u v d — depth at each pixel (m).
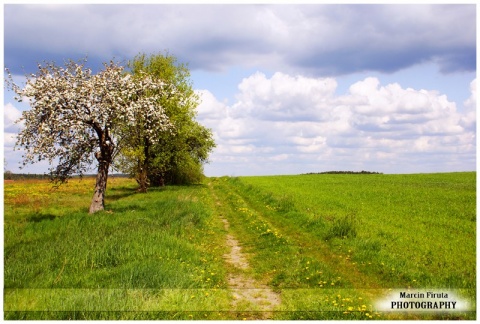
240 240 18.78
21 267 12.96
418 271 12.74
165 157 45.28
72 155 24.47
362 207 26.81
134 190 45.94
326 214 23.55
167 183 56.84
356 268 13.80
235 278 13.22
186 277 12.22
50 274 12.41
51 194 37.72
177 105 45.16
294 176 81.25
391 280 12.41
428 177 64.00
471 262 13.63
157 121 28.81
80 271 12.84
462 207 26.50
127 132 27.00
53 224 20.31
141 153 40.34
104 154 25.52
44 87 23.20
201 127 56.72
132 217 22.48
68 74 24.20
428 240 16.83
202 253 15.72
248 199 34.38
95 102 24.14
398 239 16.92
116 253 14.23
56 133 23.19
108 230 18.75
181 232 18.62
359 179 64.38
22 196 33.41
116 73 25.45
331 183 54.31
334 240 17.02
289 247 16.42
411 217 22.73
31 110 22.83
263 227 20.73
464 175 67.50
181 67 47.81
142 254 14.35
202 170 59.53
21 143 22.86
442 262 13.68
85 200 33.06
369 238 16.89
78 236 17.19
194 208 25.19
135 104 25.53
